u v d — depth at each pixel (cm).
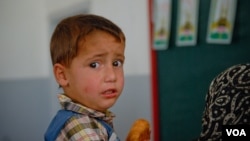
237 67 72
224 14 140
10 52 206
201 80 147
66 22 66
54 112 190
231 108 67
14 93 207
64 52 62
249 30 137
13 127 209
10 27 205
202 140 71
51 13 189
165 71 155
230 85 69
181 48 150
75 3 181
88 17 67
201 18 145
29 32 198
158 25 154
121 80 63
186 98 150
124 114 167
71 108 63
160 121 157
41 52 194
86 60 60
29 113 202
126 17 164
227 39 141
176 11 149
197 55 147
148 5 157
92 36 61
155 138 157
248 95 66
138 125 70
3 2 206
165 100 155
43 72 194
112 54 62
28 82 201
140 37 161
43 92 195
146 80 160
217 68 143
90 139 57
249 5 136
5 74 209
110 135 63
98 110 63
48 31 190
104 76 60
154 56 156
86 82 61
